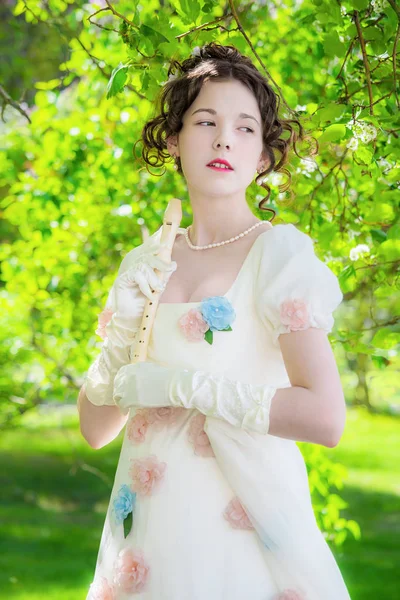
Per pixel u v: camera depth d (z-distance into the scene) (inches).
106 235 200.7
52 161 191.5
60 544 298.7
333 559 80.9
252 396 76.5
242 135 85.7
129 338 87.0
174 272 86.9
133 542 80.4
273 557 78.0
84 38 184.5
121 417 93.0
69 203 191.8
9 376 210.5
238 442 79.1
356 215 143.2
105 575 82.6
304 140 112.0
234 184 85.2
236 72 87.0
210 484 79.4
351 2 113.3
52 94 191.6
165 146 97.8
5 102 158.9
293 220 142.8
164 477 80.3
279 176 136.7
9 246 207.0
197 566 77.4
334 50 122.7
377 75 121.3
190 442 80.6
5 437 466.6
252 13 179.5
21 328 207.9
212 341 81.0
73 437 467.2
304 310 78.1
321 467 154.2
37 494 370.3
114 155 182.1
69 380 204.4
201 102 85.9
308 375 77.4
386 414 574.9
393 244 125.6
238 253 84.7
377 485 404.8
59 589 248.7
